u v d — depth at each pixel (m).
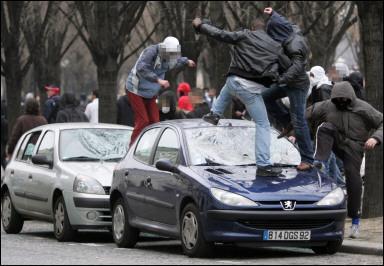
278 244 26.02
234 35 27.80
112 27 51.59
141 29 89.88
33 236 36.19
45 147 36.00
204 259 26.19
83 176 32.78
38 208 35.31
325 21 66.88
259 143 27.50
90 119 53.28
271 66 27.66
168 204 27.91
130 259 26.08
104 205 32.31
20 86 64.44
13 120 64.06
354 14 68.94
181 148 28.38
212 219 25.88
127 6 52.47
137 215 29.80
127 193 30.38
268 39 27.84
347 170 30.34
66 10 80.75
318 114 30.77
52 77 83.81
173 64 34.12
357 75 35.31
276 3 56.66
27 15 72.38
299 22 63.84
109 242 33.28
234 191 25.97
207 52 87.44
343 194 27.09
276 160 29.09
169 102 42.34
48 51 83.38
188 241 26.77
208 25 28.06
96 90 54.72
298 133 28.73
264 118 27.80
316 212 26.23
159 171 28.70
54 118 51.84
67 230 32.94
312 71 35.69
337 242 27.14
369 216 36.28
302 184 26.94
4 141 60.59
